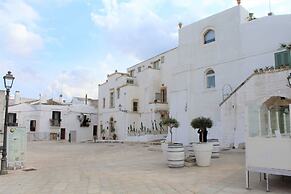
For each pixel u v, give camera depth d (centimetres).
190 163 1293
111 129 4297
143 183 917
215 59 2473
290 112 772
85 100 5984
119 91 4194
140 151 2255
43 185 930
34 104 5662
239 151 1791
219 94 2405
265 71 1778
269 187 806
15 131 1409
